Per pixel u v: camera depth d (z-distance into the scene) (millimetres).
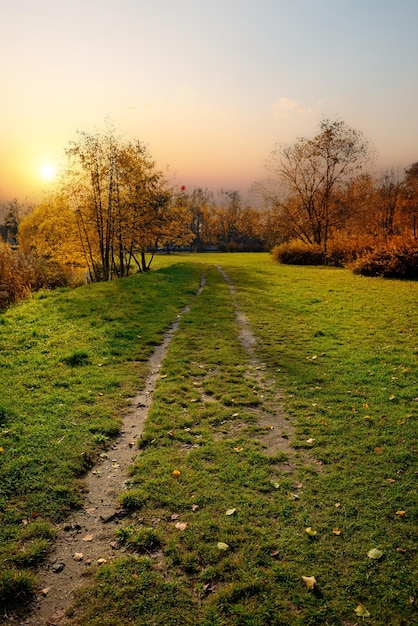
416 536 4844
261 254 71750
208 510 5355
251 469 6207
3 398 8258
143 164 33094
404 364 10266
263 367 10578
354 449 6660
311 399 8570
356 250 38250
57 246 33094
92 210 30359
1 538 4852
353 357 10930
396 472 6035
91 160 29141
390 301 18766
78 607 4102
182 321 15414
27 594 4246
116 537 4965
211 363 10883
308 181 46250
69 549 4816
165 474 6098
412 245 29438
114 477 6137
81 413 7844
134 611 4047
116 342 12211
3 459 6258
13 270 21047
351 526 5031
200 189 111062
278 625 3896
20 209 91812
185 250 93500
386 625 3854
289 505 5410
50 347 11523
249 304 18938
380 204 57062
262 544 4781
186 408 8320
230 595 4172
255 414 8039
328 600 4113
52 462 6273
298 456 6566
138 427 7582
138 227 33500
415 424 7273
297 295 21297
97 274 33719
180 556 4652
